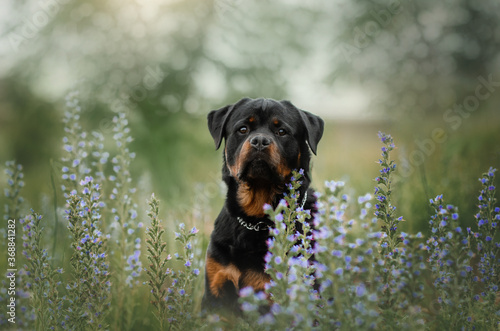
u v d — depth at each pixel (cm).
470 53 1381
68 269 328
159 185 696
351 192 468
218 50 959
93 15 859
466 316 225
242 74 959
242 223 320
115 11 860
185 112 930
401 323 190
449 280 209
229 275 314
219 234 329
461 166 519
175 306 237
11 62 877
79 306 242
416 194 437
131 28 869
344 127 1153
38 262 243
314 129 354
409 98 1256
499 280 234
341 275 171
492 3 1409
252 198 322
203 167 839
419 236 199
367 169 746
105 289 253
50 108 884
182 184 728
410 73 1302
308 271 206
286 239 196
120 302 292
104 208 352
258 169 313
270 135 326
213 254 324
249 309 163
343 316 173
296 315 164
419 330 192
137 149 779
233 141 343
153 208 244
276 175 318
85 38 880
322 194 190
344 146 920
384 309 195
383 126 977
